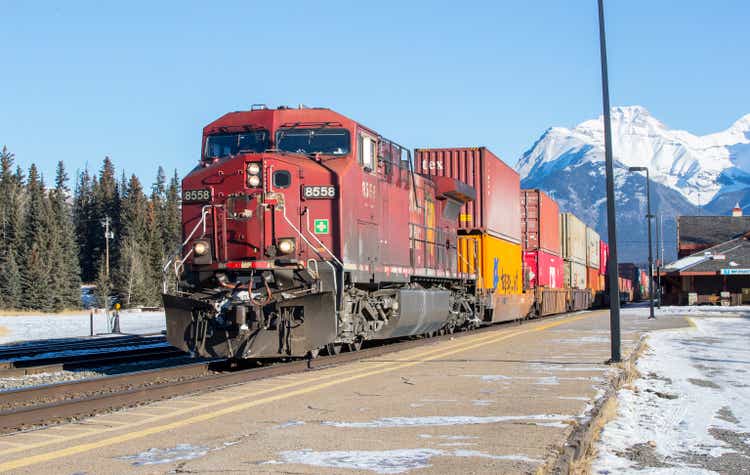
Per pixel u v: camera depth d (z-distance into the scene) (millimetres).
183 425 8469
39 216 90625
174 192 113688
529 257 38500
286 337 14406
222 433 7984
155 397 11375
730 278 66562
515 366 14828
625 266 96688
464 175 28406
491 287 28625
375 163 17562
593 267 64375
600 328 29797
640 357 18156
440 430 8094
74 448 7293
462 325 26953
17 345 26547
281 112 16141
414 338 23750
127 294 82625
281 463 6566
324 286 14617
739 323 37094
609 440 8367
